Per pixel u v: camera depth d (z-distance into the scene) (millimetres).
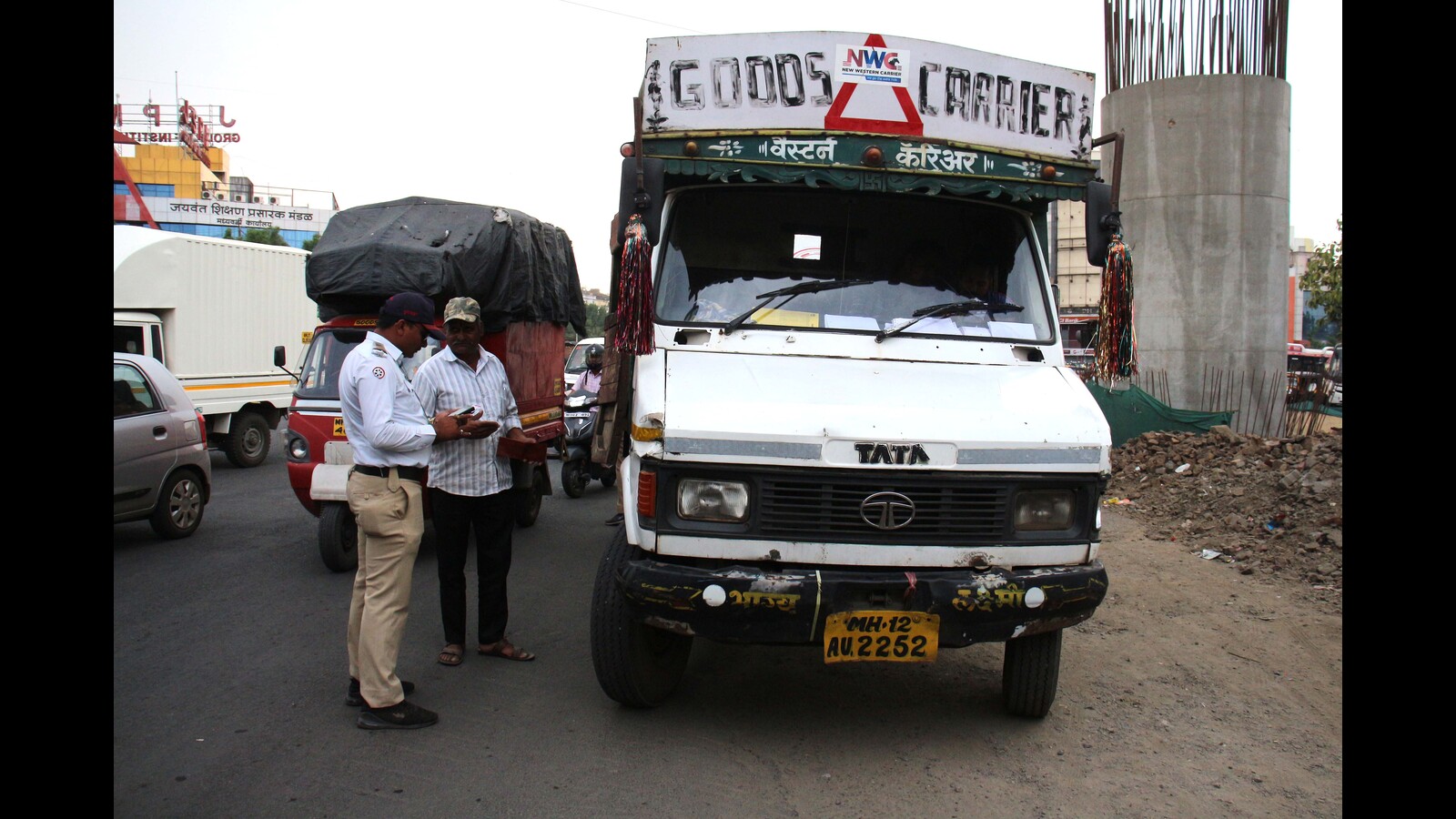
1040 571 3789
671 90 4465
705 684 4836
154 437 8039
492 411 5188
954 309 4617
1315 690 4848
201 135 86938
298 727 4234
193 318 12875
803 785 3729
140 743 4027
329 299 7609
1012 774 3867
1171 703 4676
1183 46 12086
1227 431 10234
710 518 3729
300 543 8281
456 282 7359
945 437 3721
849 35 4469
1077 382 4340
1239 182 11898
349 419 4242
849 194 4719
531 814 3445
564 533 8867
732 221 4691
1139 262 12352
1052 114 4641
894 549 3711
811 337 4410
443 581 5125
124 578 6996
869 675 5016
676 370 4078
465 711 4449
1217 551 7551
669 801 3570
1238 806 3635
